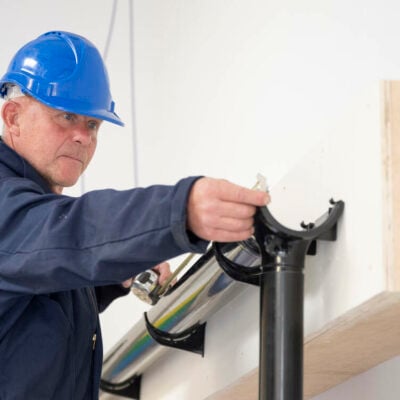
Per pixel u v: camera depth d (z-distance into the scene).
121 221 1.01
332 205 1.07
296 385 1.00
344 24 1.68
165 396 1.93
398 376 1.39
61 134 1.48
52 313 1.36
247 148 2.10
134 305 2.83
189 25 2.78
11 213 1.16
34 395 1.32
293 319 1.02
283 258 1.03
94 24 3.21
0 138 1.50
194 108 2.59
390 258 0.91
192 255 1.51
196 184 0.96
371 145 0.98
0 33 3.14
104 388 2.25
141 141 3.01
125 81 3.12
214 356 1.60
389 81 0.97
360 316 1.03
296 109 1.83
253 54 2.16
